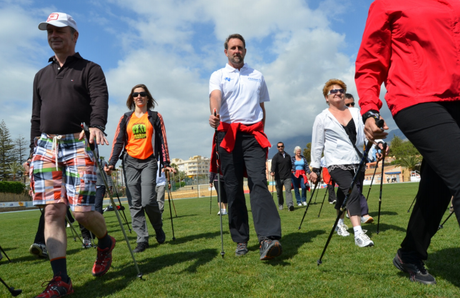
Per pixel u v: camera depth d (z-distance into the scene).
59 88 2.79
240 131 3.56
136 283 2.68
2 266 3.93
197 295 2.32
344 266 2.84
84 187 2.73
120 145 4.62
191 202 20.39
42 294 2.39
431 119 1.93
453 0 2.10
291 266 2.95
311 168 4.78
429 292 2.13
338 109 4.37
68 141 2.73
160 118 4.73
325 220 6.14
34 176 2.66
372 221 5.00
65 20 2.83
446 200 2.21
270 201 3.32
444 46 1.99
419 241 2.32
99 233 2.96
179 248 4.19
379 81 2.28
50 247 2.59
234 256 3.47
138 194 4.48
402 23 2.10
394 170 66.88
